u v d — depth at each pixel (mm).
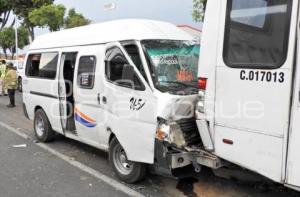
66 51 7137
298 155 3623
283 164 3740
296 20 3604
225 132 4230
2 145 8250
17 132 9609
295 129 3627
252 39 3938
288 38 3652
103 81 5883
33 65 8539
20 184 5824
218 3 4242
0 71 18828
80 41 6766
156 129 4898
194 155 4809
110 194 5391
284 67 3672
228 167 4656
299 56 3576
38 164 6836
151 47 5430
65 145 8180
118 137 5562
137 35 5516
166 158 4836
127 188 5590
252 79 3926
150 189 5551
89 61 6324
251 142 3984
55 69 7496
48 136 8227
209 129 4410
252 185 5469
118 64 5602
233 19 4113
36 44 8602
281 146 3738
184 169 5312
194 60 5777
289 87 3641
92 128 6324
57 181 5949
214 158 4504
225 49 4172
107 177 6090
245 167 4078
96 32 6418
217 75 4254
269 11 3811
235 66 4074
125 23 5895
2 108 14250
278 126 3744
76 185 5766
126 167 5793
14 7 27422
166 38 5723
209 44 4320
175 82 5277
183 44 5816
